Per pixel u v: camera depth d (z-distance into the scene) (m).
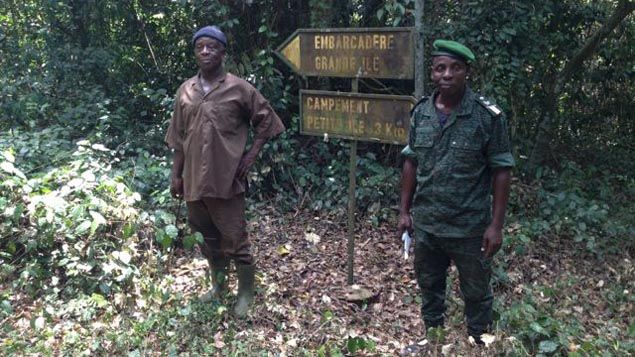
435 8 6.32
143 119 7.92
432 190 3.50
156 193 5.65
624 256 5.70
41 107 7.12
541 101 7.67
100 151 6.40
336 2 6.98
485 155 3.43
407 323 4.47
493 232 3.45
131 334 3.95
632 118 8.61
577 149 8.63
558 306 4.70
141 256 4.98
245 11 6.93
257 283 4.78
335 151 7.05
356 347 3.73
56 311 4.24
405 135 4.48
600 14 7.70
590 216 6.00
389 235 5.99
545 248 5.75
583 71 8.15
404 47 4.37
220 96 4.11
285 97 6.83
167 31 8.22
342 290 4.90
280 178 6.79
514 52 6.57
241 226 4.32
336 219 6.25
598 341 3.83
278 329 4.20
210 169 4.08
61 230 4.70
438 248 3.69
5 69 7.75
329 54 4.75
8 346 3.76
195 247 5.39
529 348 3.80
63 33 8.20
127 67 8.30
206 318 4.22
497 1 6.31
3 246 4.82
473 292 3.64
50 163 6.07
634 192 7.38
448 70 3.32
